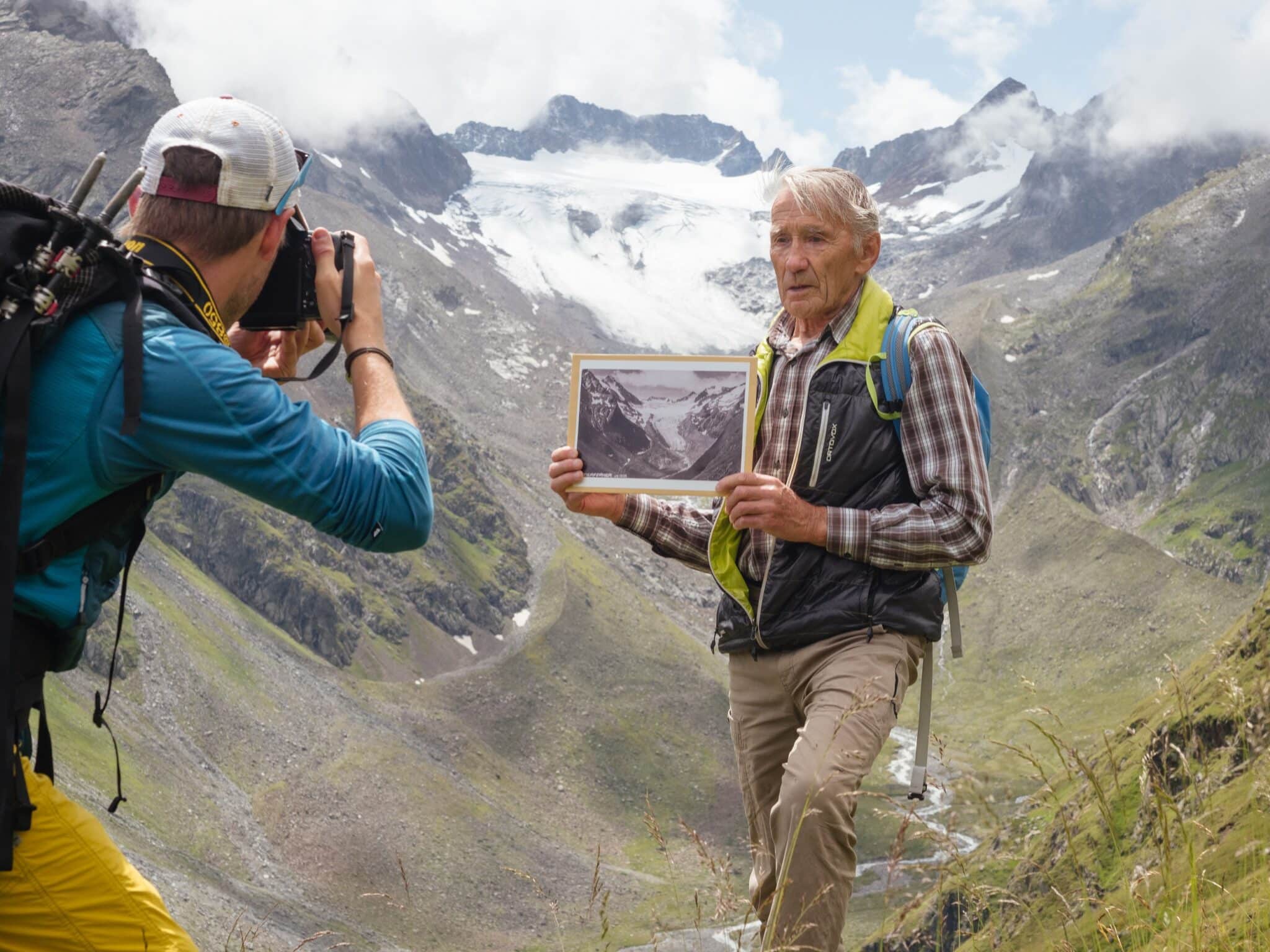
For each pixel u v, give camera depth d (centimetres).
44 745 309
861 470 468
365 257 386
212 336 328
